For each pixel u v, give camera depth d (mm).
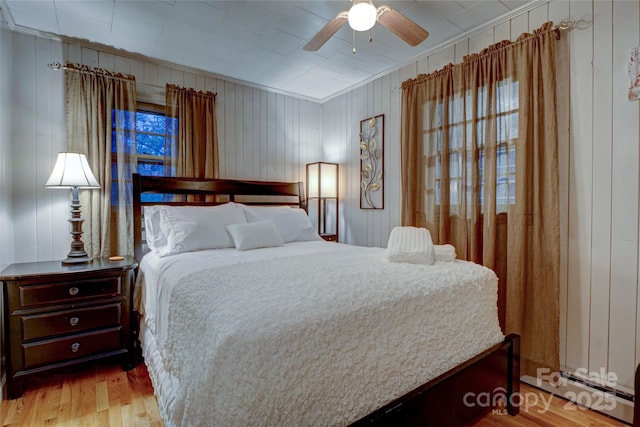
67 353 2053
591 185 1917
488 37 2453
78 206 2385
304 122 4039
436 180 2709
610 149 1850
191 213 2637
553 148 2014
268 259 1938
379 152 3414
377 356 1193
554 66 2031
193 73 3262
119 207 2717
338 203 3910
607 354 1859
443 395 1330
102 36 2578
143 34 2561
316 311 1122
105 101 2688
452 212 2633
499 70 2289
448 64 2625
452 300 1486
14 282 1914
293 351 1023
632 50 1771
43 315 1988
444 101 2625
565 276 2016
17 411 1769
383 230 3387
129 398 1897
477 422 1670
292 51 2859
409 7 2213
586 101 1933
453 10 2250
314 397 1037
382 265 1752
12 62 2393
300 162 4016
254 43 2719
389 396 1204
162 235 2512
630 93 1777
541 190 2074
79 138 2594
